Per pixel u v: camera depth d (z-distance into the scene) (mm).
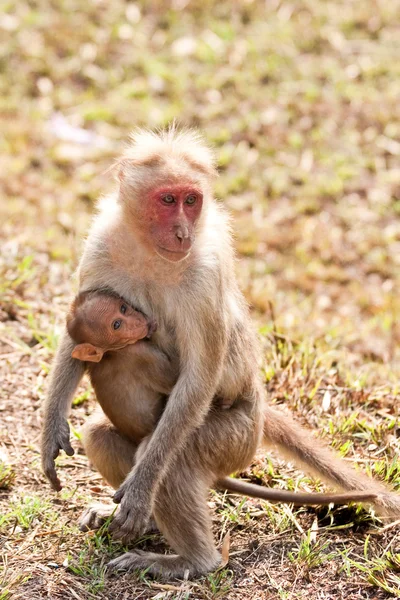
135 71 26125
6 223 19578
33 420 12758
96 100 25281
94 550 10375
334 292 19781
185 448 10219
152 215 9789
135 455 10516
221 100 25109
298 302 19203
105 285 10266
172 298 10000
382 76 25984
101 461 10766
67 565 10086
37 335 14500
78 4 27922
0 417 12773
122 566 10062
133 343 10094
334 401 13203
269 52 26500
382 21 27703
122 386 10289
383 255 20922
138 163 9977
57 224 20250
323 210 22203
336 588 9836
